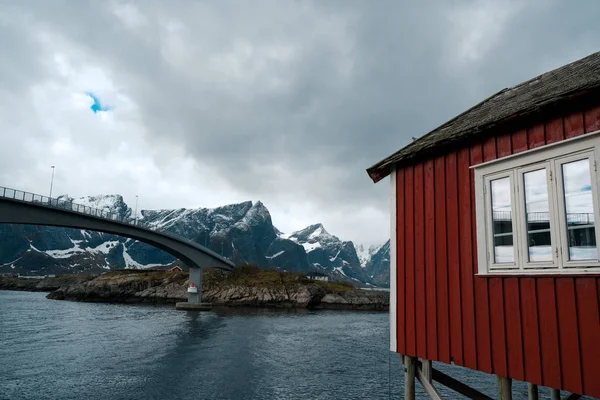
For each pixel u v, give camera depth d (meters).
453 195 9.20
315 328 55.50
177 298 100.81
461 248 8.84
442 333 8.98
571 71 9.62
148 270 126.31
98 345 39.25
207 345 40.12
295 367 31.55
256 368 30.92
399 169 10.92
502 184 8.22
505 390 7.64
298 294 99.06
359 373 29.91
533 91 9.50
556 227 7.14
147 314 70.44
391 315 10.49
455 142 9.23
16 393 23.91
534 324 7.24
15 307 79.88
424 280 9.65
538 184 7.57
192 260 87.44
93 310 76.75
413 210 10.27
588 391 6.36
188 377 27.98
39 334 45.38
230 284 103.06
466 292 8.57
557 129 7.38
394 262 10.64
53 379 26.92
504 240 8.02
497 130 8.41
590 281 6.55
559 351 6.82
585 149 6.86
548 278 7.13
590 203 6.74
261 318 67.69
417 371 9.91
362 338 46.75
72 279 162.75
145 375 28.34
